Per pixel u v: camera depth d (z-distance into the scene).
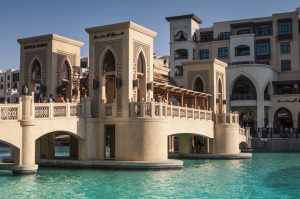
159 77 43.19
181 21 74.69
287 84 66.44
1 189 18.09
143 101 27.77
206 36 77.19
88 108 28.31
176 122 32.59
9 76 100.25
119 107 28.44
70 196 16.52
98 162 26.97
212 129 40.00
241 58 70.81
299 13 72.94
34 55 33.41
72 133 27.00
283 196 17.08
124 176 22.92
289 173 25.97
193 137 41.53
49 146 30.92
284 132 55.88
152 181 21.08
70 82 33.94
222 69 43.97
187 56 73.75
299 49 68.81
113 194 17.05
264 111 65.25
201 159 38.62
